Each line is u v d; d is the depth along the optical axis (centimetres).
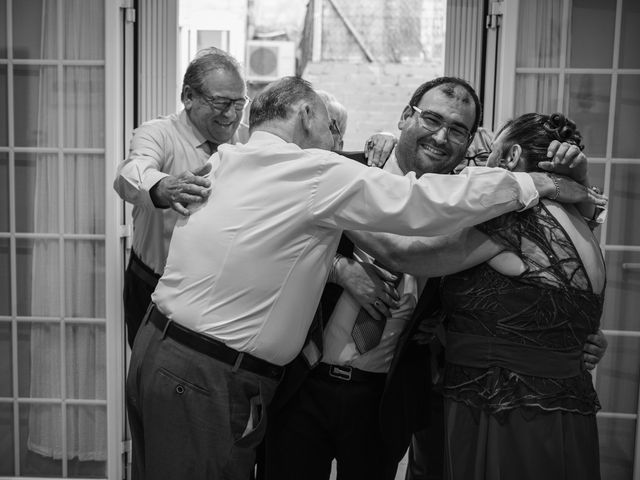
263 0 646
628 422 312
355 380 202
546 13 298
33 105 308
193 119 272
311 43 654
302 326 190
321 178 180
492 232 170
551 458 166
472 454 173
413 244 182
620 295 306
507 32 296
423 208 170
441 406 235
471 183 167
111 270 309
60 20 303
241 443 187
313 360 199
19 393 321
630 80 297
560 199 172
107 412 315
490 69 307
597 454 174
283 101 193
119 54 305
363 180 175
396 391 204
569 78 300
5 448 324
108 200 306
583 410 171
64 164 310
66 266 315
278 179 183
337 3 648
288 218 181
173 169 277
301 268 185
